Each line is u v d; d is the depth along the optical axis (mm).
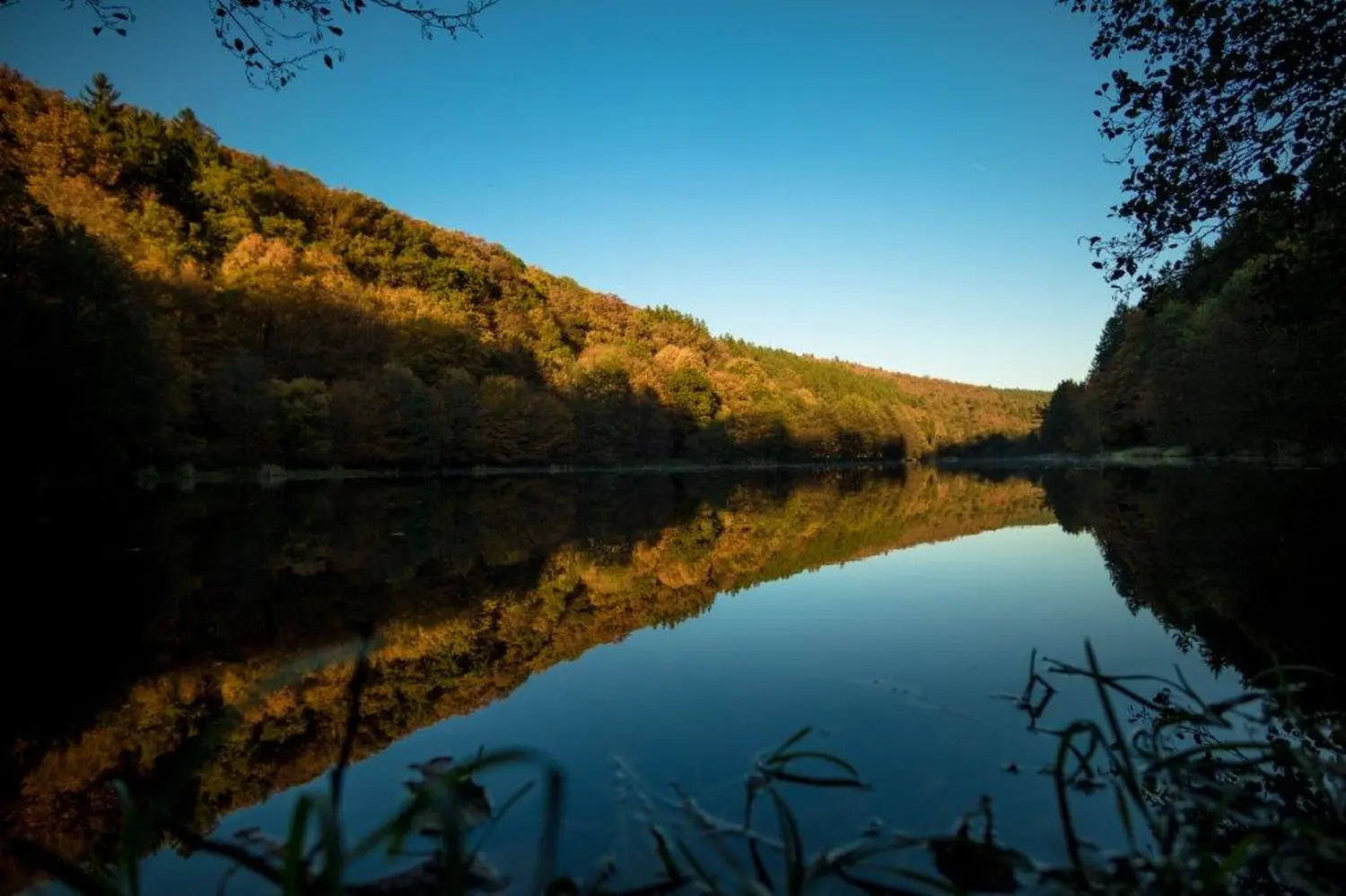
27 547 12414
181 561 10914
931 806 2768
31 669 5359
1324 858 2250
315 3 5387
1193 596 7316
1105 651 5285
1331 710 3762
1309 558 9172
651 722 3832
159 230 56969
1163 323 48375
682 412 88062
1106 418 69375
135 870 1945
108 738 3984
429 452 48969
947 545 12789
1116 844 2480
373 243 84125
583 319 110938
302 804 1805
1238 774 3102
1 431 19328
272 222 72438
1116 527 14492
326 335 53094
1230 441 36031
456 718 4012
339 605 7668
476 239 116688
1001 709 3959
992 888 2211
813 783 2986
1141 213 7590
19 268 19609
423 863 2379
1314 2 6238
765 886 2242
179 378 30906
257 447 39219
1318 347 18719
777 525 17859
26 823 2994
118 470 25391
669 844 2496
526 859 2408
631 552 12438
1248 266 30062
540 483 43781
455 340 68188
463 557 11648
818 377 138875
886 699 4180
